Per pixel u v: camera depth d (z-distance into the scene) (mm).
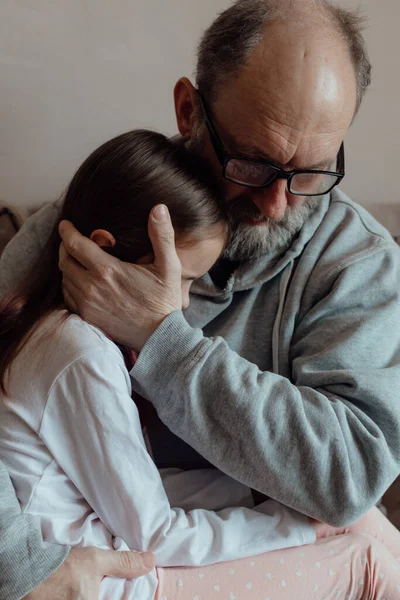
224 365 769
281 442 774
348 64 819
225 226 854
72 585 693
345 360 863
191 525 812
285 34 789
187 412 771
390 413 818
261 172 835
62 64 1311
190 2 1317
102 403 746
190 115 933
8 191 1390
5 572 671
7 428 781
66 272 819
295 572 812
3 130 1331
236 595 782
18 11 1249
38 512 755
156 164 818
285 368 953
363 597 843
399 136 1523
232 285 969
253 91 790
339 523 796
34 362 782
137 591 745
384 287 928
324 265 956
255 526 840
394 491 1204
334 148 838
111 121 1385
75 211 860
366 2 1381
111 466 751
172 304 789
